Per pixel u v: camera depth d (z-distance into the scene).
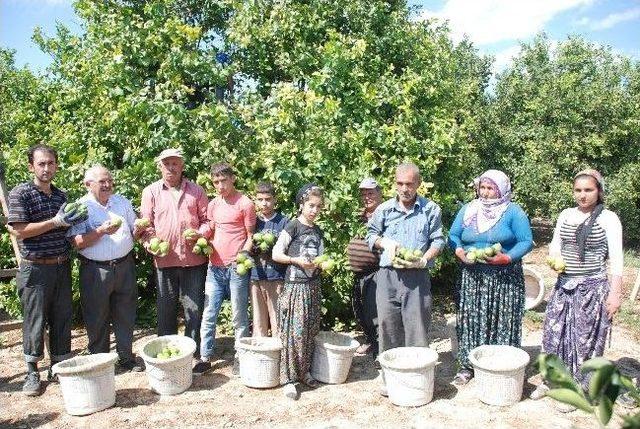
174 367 4.84
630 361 5.86
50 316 5.09
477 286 4.88
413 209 4.86
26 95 9.83
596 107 13.80
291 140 6.69
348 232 6.52
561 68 15.56
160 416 4.52
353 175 6.54
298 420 4.46
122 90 7.15
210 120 6.75
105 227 4.94
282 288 5.15
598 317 4.53
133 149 7.16
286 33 8.34
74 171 7.02
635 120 13.70
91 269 5.11
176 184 5.35
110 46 7.57
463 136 8.19
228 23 9.48
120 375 5.36
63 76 8.27
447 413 4.54
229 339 6.44
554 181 13.89
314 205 4.80
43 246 4.83
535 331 6.84
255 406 4.71
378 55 8.09
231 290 5.31
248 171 6.64
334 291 6.54
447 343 6.47
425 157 7.34
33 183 4.87
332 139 6.68
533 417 4.44
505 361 4.77
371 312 5.52
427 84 8.12
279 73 8.96
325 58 7.29
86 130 7.49
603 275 4.56
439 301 8.37
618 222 4.50
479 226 4.83
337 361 5.09
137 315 7.34
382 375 4.97
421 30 8.84
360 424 4.38
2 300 7.25
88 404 4.52
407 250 4.65
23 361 5.89
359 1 8.41
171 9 9.38
